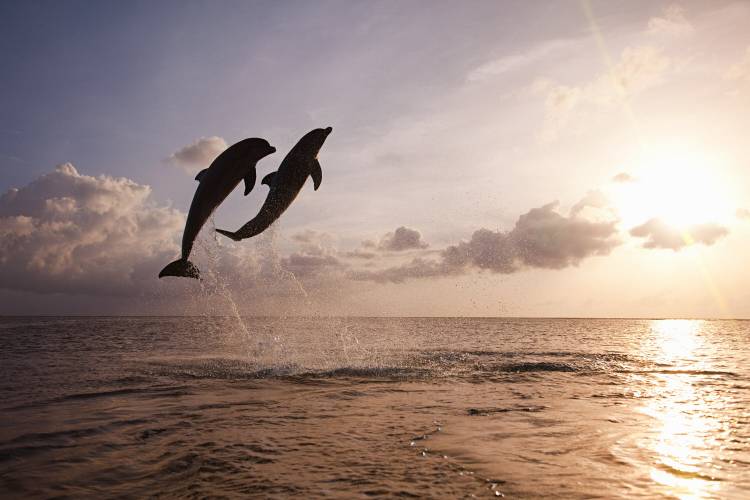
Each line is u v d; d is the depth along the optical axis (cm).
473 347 1870
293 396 745
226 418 588
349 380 927
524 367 1165
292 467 400
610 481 371
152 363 1180
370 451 447
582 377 999
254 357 1338
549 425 559
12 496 345
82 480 376
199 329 3547
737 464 420
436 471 390
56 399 711
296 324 4884
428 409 649
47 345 1816
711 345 2312
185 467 403
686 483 370
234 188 802
